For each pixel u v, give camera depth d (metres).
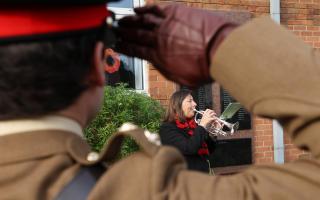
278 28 0.74
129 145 3.54
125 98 4.22
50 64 0.67
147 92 5.14
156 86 5.18
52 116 0.72
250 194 0.65
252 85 0.70
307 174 0.63
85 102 0.75
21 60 0.65
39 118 0.71
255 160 5.68
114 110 4.16
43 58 0.66
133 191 0.66
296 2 5.98
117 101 4.16
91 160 0.72
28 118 0.71
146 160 0.70
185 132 3.66
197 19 0.78
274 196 0.63
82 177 0.69
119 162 0.72
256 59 0.70
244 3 5.59
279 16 5.79
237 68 0.71
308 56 0.69
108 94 4.18
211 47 0.76
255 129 5.68
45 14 0.66
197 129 3.60
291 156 5.97
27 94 0.67
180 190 0.66
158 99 5.19
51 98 0.69
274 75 0.68
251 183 0.67
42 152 0.70
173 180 0.68
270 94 0.68
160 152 0.70
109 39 0.77
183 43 0.77
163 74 0.84
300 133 0.67
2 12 0.65
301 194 0.63
